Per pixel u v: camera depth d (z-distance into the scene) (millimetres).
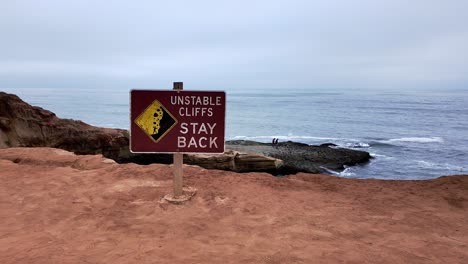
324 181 6527
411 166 29875
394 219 4586
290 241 3854
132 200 5316
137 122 5090
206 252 3555
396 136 53125
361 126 69000
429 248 3723
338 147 35750
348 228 4258
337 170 26984
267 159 23547
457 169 29062
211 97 5121
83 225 4316
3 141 18484
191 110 5137
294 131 61188
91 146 22625
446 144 43281
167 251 3570
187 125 5148
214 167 22281
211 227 4270
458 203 5234
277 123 74938
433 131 60250
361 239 3947
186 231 4137
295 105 144250
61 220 4469
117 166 7469
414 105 143875
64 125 22312
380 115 95375
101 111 100188
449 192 5711
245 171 23484
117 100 174125
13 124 19453
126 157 24234
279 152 30656
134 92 5043
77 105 128750
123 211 4836
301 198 5453
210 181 6371
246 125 71312
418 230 4223
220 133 5176
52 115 22453
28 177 6578
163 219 4551
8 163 7719
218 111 5148
